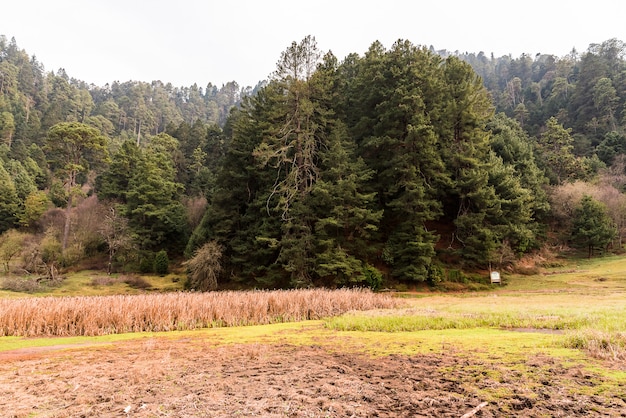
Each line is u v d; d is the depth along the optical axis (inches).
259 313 522.6
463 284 1048.8
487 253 1081.4
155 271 1488.7
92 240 1626.5
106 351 294.0
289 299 563.5
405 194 1091.9
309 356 245.0
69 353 290.4
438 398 146.6
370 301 617.0
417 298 834.8
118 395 165.3
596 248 1419.8
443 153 1185.4
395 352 247.9
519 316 393.7
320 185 1084.5
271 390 165.5
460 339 288.2
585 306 476.7
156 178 1696.6
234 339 340.8
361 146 1259.8
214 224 1305.4
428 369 196.2
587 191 1509.6
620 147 1978.3
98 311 455.2
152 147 2224.4
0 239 1640.0
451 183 1120.8
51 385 188.1
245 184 1320.1
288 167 1245.7
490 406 135.3
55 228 1674.5
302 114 1180.5
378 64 1296.8
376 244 1165.7
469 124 1274.6
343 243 1079.0
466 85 1304.1
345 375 189.9
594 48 3503.9
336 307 570.9
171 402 152.3
